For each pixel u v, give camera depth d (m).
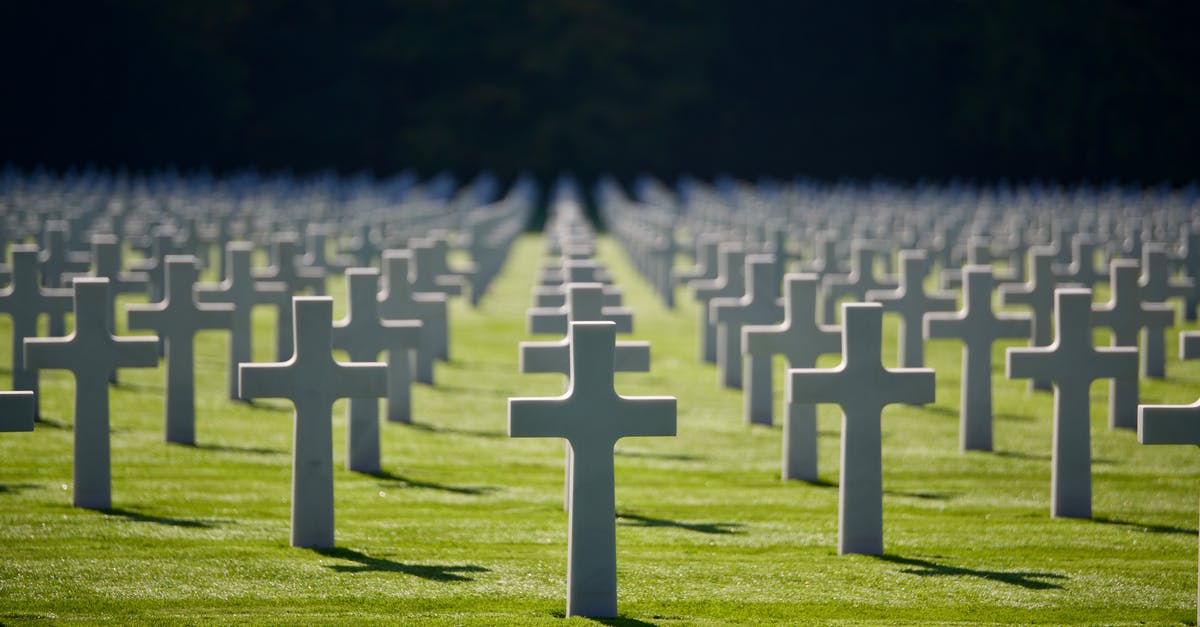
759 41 167.62
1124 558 19.52
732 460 26.41
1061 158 154.50
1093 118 149.12
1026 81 151.75
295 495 19.44
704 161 169.00
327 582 17.97
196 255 49.09
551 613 16.86
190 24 157.12
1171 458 26.28
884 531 20.97
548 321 25.64
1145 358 34.59
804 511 22.27
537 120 167.12
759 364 29.77
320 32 166.00
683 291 57.00
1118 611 17.14
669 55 167.75
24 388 27.59
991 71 154.75
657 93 166.00
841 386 19.12
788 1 166.12
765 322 31.25
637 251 63.34
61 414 28.80
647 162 166.12
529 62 164.38
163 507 21.70
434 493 23.20
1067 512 21.75
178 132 154.75
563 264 37.81
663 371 37.00
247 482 23.61
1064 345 21.47
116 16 148.62
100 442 21.36
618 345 20.89
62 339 20.98
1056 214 73.06
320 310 19.11
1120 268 28.16
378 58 166.38
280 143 163.88
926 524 21.44
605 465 16.58
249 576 18.16
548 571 18.66
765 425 29.80
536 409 16.41
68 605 16.92
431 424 29.52
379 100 167.00
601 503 16.59
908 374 19.22
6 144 146.88
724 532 20.91
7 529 20.19
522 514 21.89
